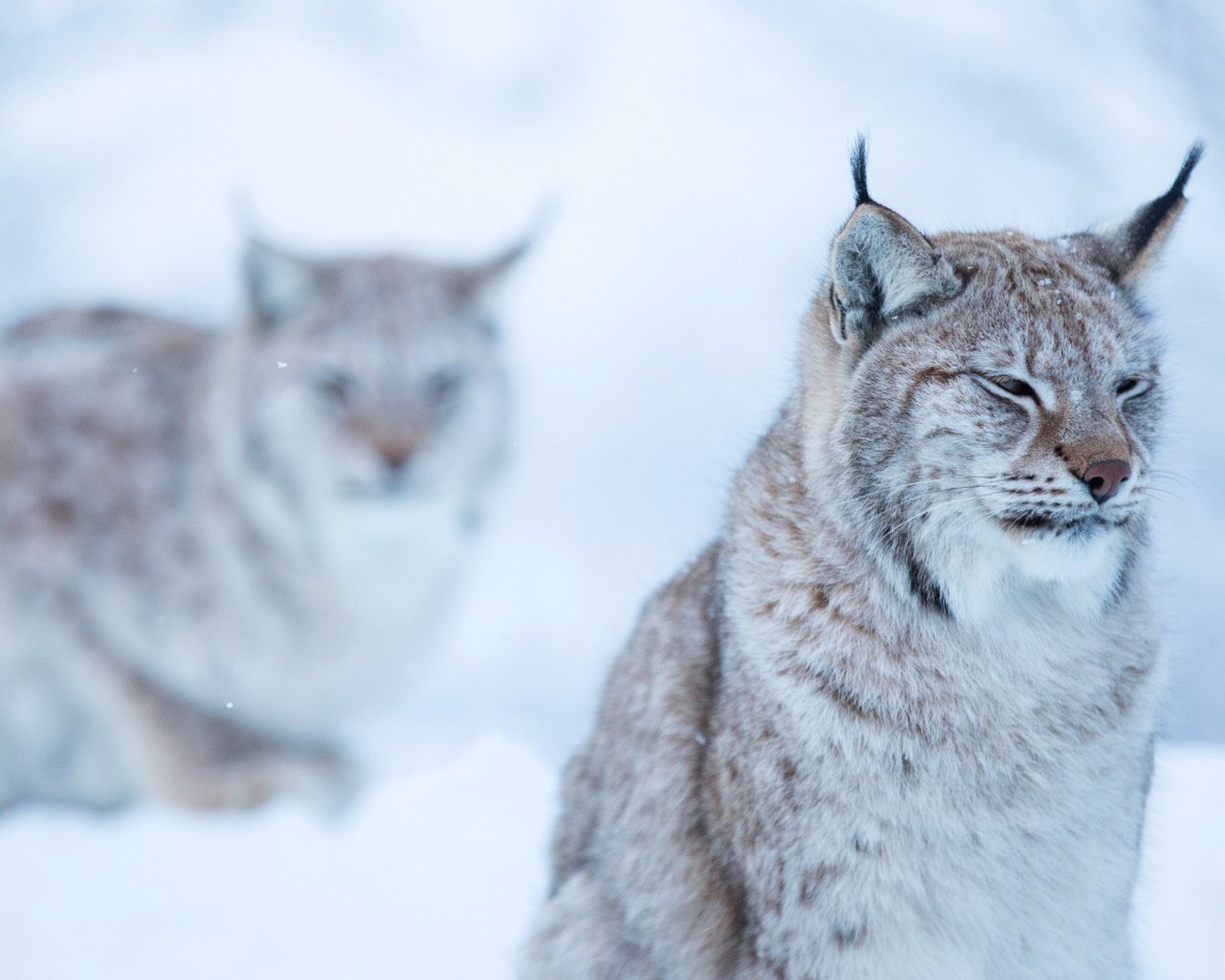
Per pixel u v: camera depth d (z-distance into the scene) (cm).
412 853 956
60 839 983
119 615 1193
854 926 638
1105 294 669
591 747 775
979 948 650
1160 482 821
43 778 1206
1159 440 685
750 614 664
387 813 1023
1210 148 2869
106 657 1195
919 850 639
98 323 1296
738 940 665
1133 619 668
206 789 1212
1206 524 1917
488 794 1048
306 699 1249
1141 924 794
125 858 952
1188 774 1039
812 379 686
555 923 742
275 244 1223
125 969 802
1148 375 668
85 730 1207
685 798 691
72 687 1196
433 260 1298
